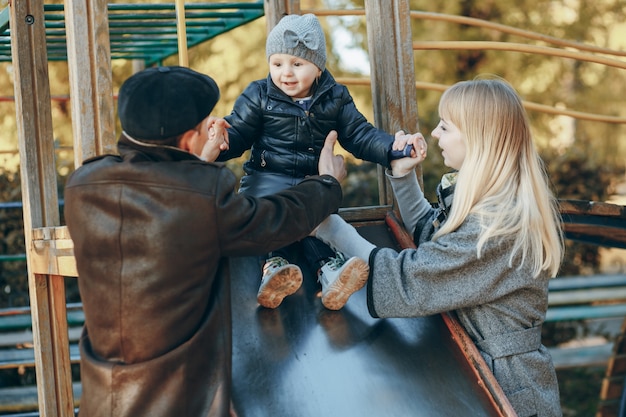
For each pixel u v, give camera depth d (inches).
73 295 322.7
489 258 91.9
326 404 86.2
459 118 97.5
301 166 104.9
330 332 94.4
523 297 94.3
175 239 78.4
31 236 128.6
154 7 171.6
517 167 96.0
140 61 246.5
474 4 423.2
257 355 90.5
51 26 173.8
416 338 95.5
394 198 117.3
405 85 118.3
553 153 424.5
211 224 79.4
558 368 328.8
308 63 101.3
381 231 113.3
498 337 93.9
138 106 79.4
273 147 105.1
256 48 400.8
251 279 100.7
